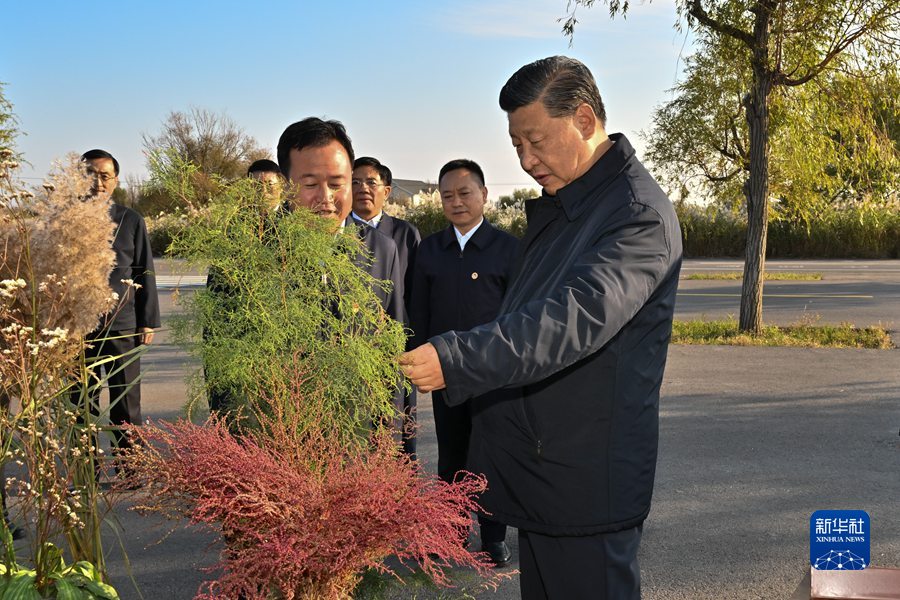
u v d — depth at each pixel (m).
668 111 13.51
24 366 1.88
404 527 1.42
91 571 2.08
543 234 2.14
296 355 1.73
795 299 16.00
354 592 1.74
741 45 10.32
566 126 1.95
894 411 6.64
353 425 1.79
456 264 4.21
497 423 2.04
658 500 4.61
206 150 29.31
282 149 2.09
